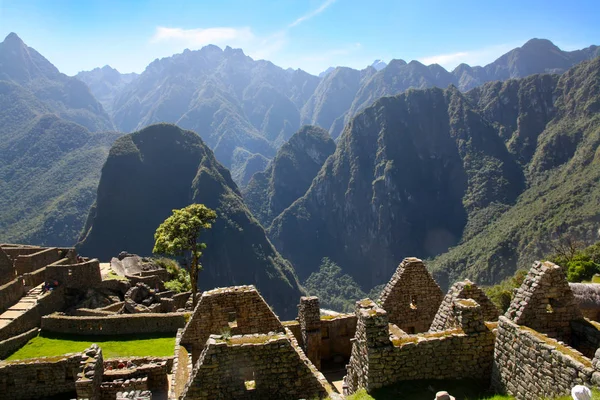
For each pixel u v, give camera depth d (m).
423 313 12.40
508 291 36.66
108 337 21.94
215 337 8.45
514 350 7.94
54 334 22.47
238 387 8.10
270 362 8.19
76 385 12.20
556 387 7.04
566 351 7.06
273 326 12.17
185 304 31.17
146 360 14.58
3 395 13.41
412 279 12.34
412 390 8.13
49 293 28.27
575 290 13.23
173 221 30.95
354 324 12.51
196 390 8.02
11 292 26.78
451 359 8.47
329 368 11.91
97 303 29.98
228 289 12.23
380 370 8.23
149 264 43.59
